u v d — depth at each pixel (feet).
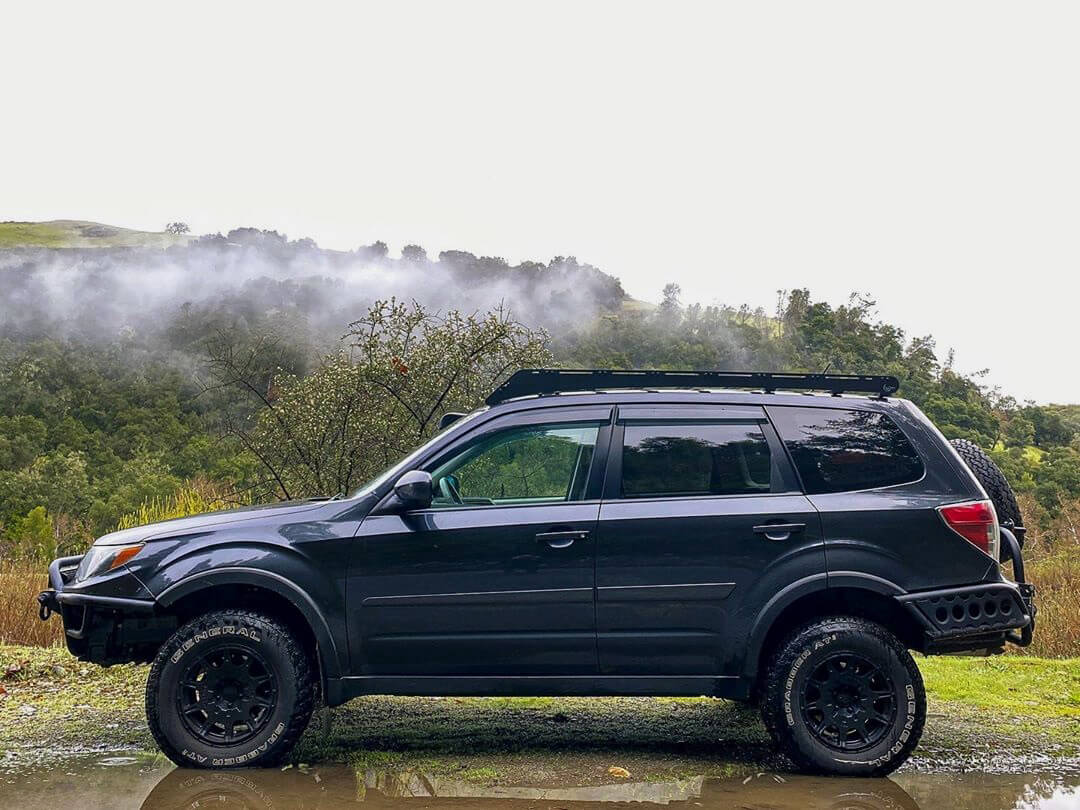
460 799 14.88
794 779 16.21
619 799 14.97
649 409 17.76
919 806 14.74
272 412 36.47
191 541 17.08
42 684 23.02
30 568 38.40
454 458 17.65
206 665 16.67
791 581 16.78
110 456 206.59
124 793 14.97
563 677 16.90
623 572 16.81
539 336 37.70
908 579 16.89
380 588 16.81
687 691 16.90
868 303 293.02
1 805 14.33
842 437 17.61
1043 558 67.56
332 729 19.35
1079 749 18.29
